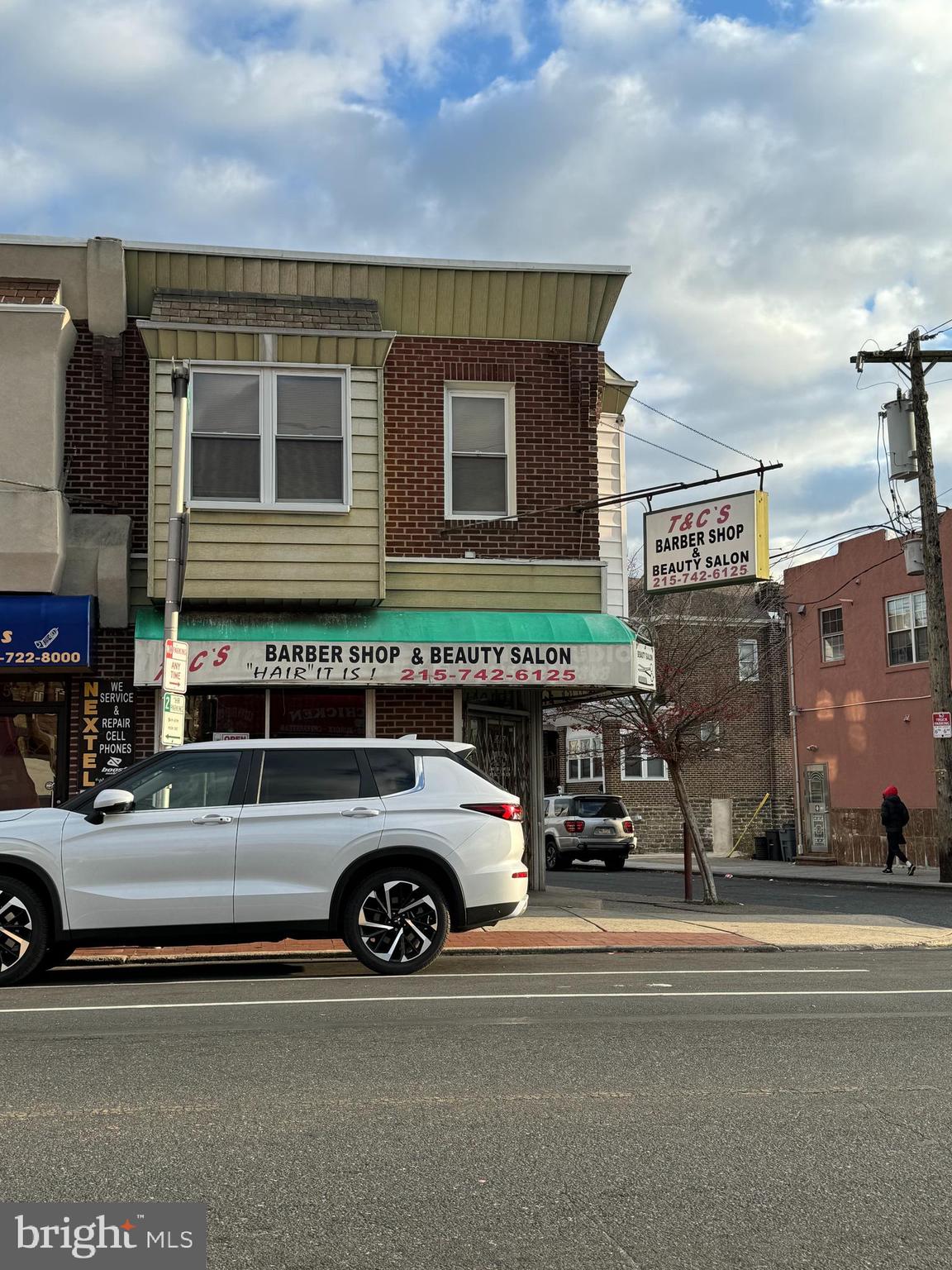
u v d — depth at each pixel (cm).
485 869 1038
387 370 1661
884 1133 538
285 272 1627
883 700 3083
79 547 1530
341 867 1009
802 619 3438
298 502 1578
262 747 1037
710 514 1595
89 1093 598
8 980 965
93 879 977
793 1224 431
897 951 1245
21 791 1531
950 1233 424
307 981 990
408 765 1052
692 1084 621
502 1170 486
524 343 1697
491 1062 666
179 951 1168
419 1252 405
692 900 1856
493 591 1648
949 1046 714
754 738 3919
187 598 1538
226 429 1573
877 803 3098
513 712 1758
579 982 973
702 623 2845
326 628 1554
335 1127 541
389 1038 732
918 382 2358
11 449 1492
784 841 3484
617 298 1711
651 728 1839
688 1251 407
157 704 1548
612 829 3219
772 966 1098
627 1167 489
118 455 1584
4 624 1452
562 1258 400
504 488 1689
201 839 994
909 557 2556
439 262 1650
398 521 1639
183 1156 499
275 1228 424
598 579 1681
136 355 1606
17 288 1552
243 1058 677
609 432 1803
